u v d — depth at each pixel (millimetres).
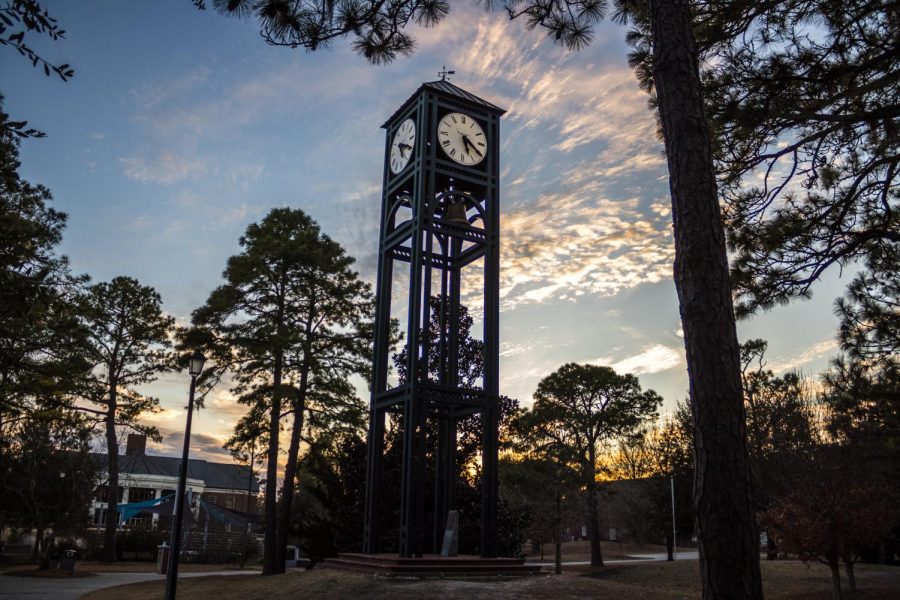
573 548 60531
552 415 43125
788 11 10305
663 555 51594
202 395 28297
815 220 10562
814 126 10484
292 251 27938
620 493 51406
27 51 5875
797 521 20062
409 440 15461
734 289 11031
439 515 17344
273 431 27906
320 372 28188
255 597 15195
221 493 77938
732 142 10609
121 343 36969
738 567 5277
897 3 9570
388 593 12344
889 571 26312
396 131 19000
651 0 7031
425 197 17125
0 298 9125
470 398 16453
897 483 21781
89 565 33156
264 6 8312
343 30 8773
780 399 28500
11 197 21922
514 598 12172
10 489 32125
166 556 29203
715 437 5594
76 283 24875
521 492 39375
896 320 12211
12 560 35000
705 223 6145
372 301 29641
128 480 64750
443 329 18656
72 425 33938
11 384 25125
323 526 24422
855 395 14875
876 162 10156
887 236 10242
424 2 8938
